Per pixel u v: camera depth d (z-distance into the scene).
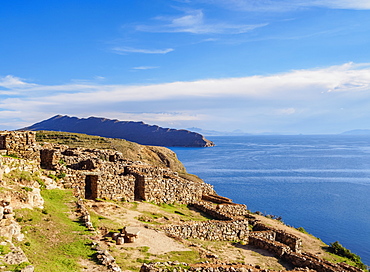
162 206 35.59
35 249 16.17
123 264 17.20
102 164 36.16
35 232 18.30
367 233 58.97
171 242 22.86
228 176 138.12
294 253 25.72
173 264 17.19
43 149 33.84
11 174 24.47
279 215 71.69
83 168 35.28
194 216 34.03
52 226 19.80
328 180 129.12
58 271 13.99
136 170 37.91
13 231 16.55
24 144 32.28
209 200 41.69
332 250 38.50
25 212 20.19
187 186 39.41
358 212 76.06
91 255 16.69
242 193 98.56
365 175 144.75
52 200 25.34
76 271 14.52
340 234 58.16
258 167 174.12
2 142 30.94
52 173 30.14
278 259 25.56
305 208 79.38
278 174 146.00
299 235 42.53
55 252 16.44
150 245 21.42
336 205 83.44
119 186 33.78
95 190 32.25
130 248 20.30
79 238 18.78
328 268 23.00
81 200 27.17
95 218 25.38
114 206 30.44
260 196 94.06
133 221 26.64
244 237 30.70
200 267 17.16
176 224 27.55
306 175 143.25
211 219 34.34
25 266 13.05
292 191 103.75
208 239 28.59
